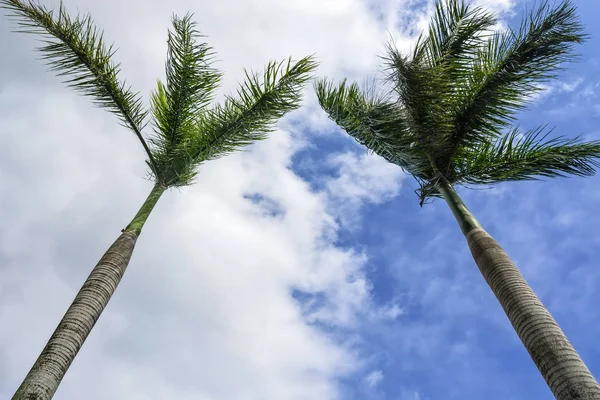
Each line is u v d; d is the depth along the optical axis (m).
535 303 6.95
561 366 6.10
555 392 6.05
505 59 10.14
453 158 10.58
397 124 10.05
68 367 6.69
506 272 7.51
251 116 10.51
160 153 10.78
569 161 9.96
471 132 10.39
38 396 6.08
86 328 7.17
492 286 7.63
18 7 8.98
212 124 10.66
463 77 10.52
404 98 10.12
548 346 6.35
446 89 10.09
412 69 10.02
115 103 10.04
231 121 10.62
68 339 6.82
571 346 6.39
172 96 10.64
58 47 9.34
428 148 10.33
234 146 10.85
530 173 10.29
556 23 9.74
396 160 10.71
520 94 10.08
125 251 8.52
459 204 9.58
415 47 10.38
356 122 10.66
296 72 10.30
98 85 9.80
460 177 10.56
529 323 6.70
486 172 10.54
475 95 10.36
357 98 10.51
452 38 10.93
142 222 9.49
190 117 10.84
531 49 9.84
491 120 10.30
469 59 10.60
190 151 10.76
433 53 10.85
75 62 9.51
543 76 10.00
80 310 7.25
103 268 8.00
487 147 10.54
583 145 9.88
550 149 10.08
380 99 10.18
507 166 10.36
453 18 11.10
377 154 10.92
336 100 10.80
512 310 7.04
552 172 10.18
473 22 10.82
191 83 10.60
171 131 10.74
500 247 8.12
